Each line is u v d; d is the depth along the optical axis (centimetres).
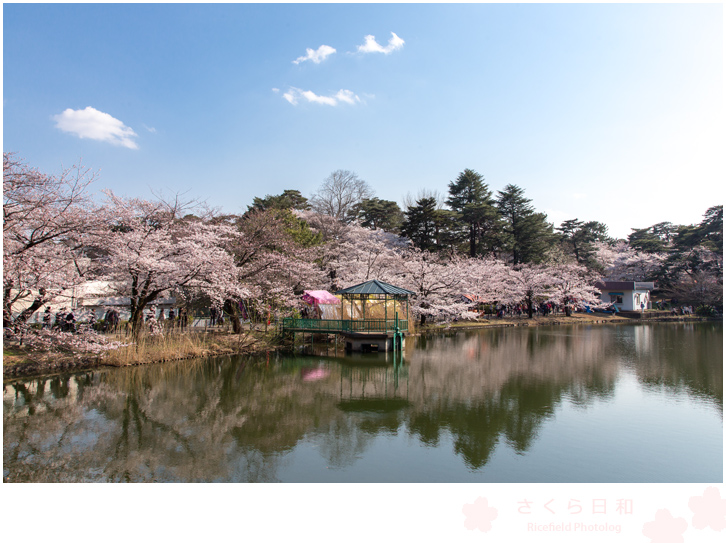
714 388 1545
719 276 5059
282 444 991
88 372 1602
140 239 1739
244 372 1758
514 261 5547
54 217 1288
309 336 2619
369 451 950
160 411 1219
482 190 5462
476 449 966
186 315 2528
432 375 1756
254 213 3042
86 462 870
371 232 4906
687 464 886
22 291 1302
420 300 3397
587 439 1031
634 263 6712
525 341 2869
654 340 2961
